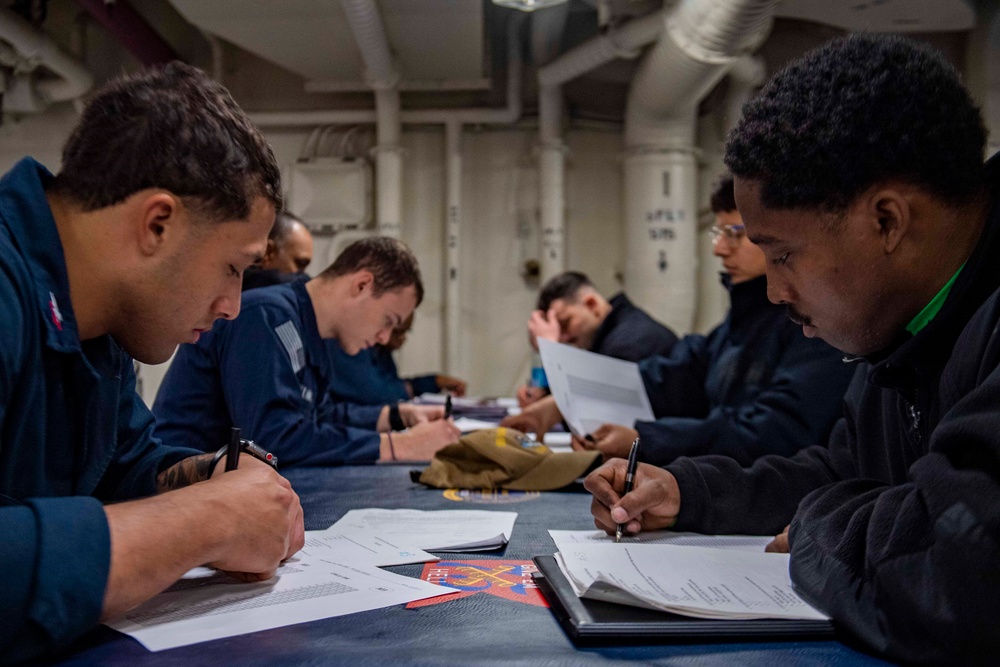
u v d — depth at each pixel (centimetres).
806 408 160
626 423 195
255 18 350
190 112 77
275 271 226
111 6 363
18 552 58
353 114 447
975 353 68
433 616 71
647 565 80
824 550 72
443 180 460
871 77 70
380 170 433
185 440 169
